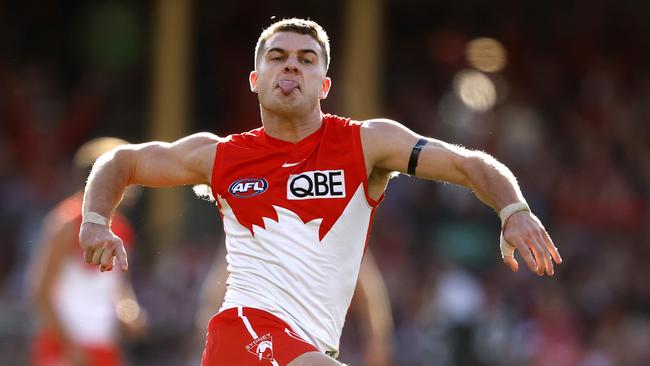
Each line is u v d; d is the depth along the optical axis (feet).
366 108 208.23
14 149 194.08
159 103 210.18
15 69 220.64
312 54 55.11
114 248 52.90
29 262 160.97
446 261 155.02
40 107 206.59
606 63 225.15
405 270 162.20
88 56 221.46
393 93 217.97
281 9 225.56
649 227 180.55
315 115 55.67
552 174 188.03
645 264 173.27
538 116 205.46
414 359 144.46
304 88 54.54
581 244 172.76
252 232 54.60
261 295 54.03
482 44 223.92
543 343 145.07
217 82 215.72
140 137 213.46
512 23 230.89
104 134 209.77
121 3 221.05
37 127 200.23
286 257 54.03
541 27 231.30
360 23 209.77
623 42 230.48
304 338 53.78
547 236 50.60
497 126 199.41
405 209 171.83
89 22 222.89
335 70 222.07
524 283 157.07
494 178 52.34
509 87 217.15
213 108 214.07
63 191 177.47
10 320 146.92
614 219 181.68
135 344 144.56
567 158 196.44
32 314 145.48
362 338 148.05
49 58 225.76
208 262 162.71
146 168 55.98
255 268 54.44
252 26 223.92
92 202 54.54
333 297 54.70
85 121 208.54
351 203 54.39
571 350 145.59
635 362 148.66
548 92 216.33
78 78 222.07
